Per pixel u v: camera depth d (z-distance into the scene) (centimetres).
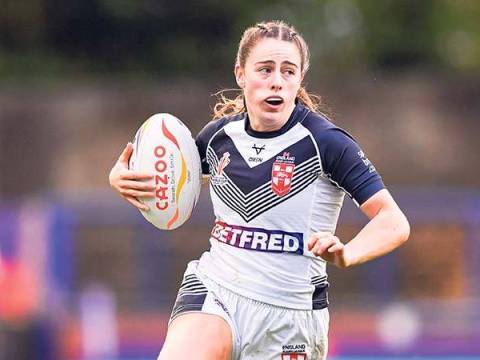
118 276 6225
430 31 11238
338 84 8231
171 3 10512
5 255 5934
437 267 6256
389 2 11194
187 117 8212
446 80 8350
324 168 2142
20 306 5431
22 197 8150
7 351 5172
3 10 10581
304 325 2195
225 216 2209
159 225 2259
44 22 10638
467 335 5462
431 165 8188
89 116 8275
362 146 8181
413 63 11231
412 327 5516
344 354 5550
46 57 10662
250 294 2166
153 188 2216
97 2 10512
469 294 6178
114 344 5484
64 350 5300
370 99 8219
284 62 2127
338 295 6062
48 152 8244
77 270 6088
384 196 2109
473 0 11512
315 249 1925
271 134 2158
